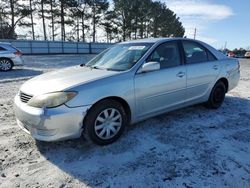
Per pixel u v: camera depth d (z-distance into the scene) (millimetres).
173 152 3465
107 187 2736
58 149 3555
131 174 2963
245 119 4785
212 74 4996
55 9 41375
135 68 3857
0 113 5117
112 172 3006
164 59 4285
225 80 5391
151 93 3982
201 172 2994
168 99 4273
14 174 2967
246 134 4078
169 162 3213
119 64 4102
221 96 5387
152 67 3838
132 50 4359
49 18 41625
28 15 38281
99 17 45781
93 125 3453
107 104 3543
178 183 2793
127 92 3682
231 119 4770
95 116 3451
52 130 3207
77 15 42906
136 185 2764
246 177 2898
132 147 3604
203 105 5434
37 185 2768
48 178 2893
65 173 2994
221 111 5262
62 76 3789
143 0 50156
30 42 33281
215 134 4062
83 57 26828
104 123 3578
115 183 2803
